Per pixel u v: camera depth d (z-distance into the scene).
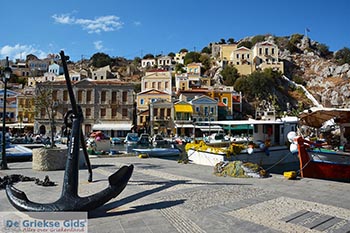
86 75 93.44
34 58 131.38
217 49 135.50
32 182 11.38
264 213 7.41
